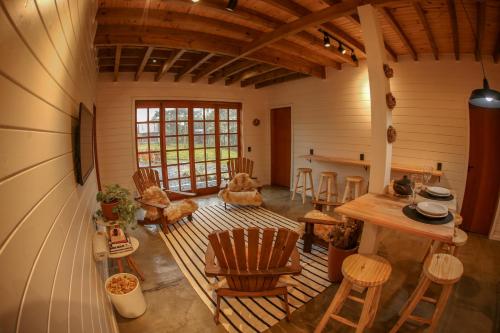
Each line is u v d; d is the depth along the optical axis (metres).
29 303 0.63
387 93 2.23
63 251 1.04
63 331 0.84
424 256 2.86
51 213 0.93
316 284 2.56
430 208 1.69
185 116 5.53
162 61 4.35
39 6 0.83
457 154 3.66
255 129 6.43
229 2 2.07
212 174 6.03
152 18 2.43
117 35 2.79
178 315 2.17
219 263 1.92
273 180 6.78
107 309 1.87
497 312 2.15
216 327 2.04
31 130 0.74
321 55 4.25
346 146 4.86
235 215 4.58
